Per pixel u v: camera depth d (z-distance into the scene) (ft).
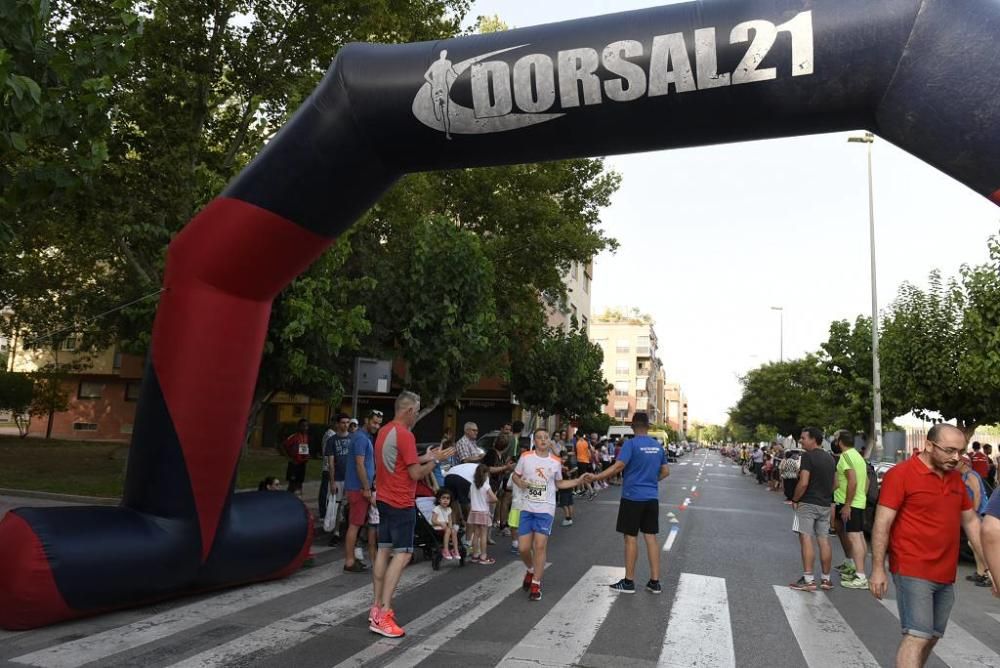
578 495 67.62
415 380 55.72
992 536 13.46
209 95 51.19
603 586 25.17
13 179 20.47
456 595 23.21
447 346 53.83
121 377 113.91
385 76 18.57
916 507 14.11
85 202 45.39
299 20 48.83
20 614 17.30
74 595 17.90
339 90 19.07
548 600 22.80
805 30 15.65
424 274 54.29
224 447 21.38
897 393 76.84
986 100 14.64
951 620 22.89
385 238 66.85
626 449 24.41
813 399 154.30
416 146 18.95
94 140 21.47
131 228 44.70
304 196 20.06
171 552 20.20
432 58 18.28
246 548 22.31
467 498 30.81
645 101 16.76
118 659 15.62
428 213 70.69
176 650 16.34
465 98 17.85
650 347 377.30
